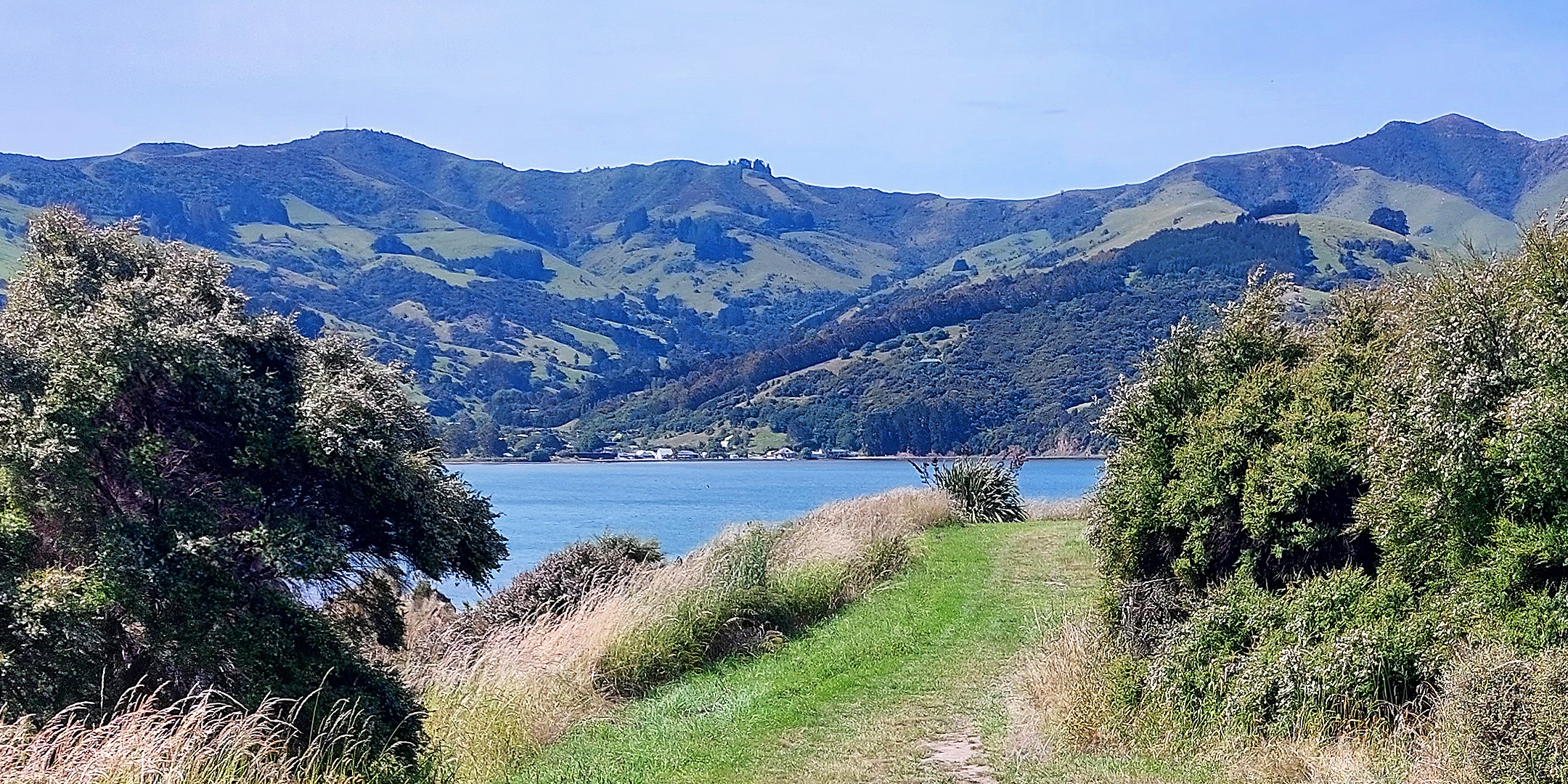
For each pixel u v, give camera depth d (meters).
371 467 8.66
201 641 7.96
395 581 10.02
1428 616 6.83
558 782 8.50
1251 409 8.28
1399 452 6.87
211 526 8.27
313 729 8.08
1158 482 8.71
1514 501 6.30
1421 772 6.04
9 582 7.78
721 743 9.08
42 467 7.86
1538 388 6.27
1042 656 9.59
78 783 6.43
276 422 8.60
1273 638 7.47
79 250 9.20
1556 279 6.85
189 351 8.34
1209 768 6.98
